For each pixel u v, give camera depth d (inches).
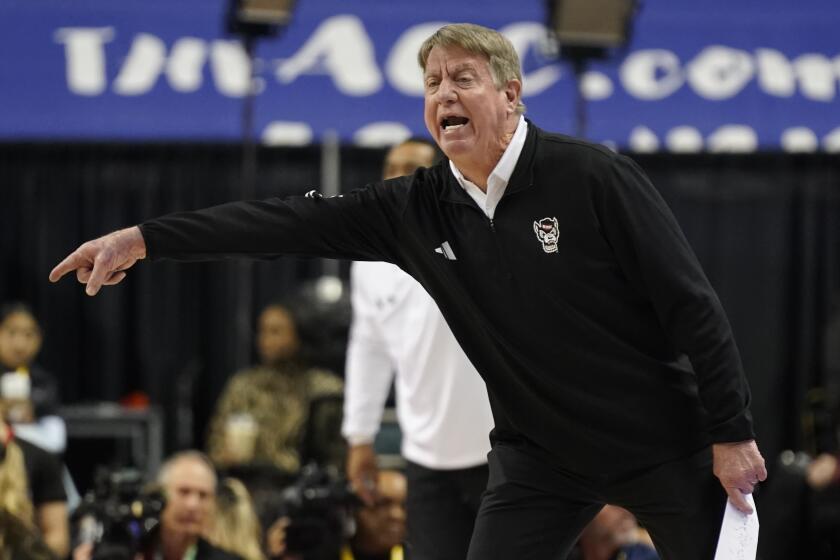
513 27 1005.8
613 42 907.4
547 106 998.4
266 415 890.1
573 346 378.9
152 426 915.4
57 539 664.4
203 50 1018.1
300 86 1016.2
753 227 1072.8
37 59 1015.0
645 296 378.3
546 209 372.8
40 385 879.1
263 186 1072.8
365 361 586.6
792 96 1004.6
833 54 1005.8
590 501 404.5
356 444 597.6
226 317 1095.0
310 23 1020.5
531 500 402.9
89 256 379.9
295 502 625.3
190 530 641.0
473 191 381.1
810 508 767.7
